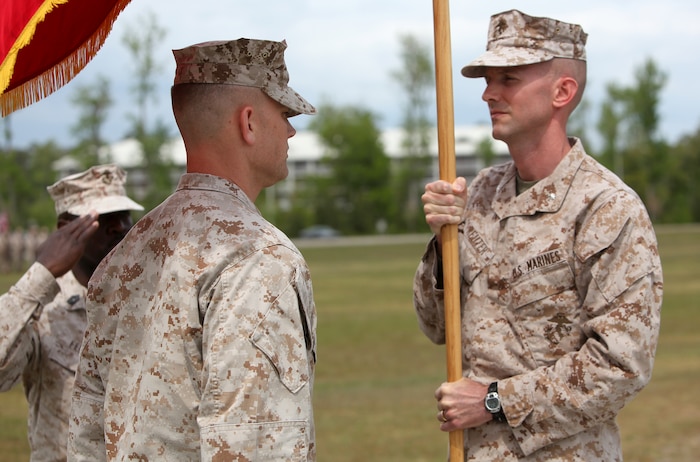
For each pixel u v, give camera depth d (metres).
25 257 40.09
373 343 13.98
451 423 3.02
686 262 30.80
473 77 3.30
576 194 3.08
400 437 7.66
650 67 80.25
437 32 2.98
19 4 2.22
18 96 2.62
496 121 3.15
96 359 2.65
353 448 7.25
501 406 2.97
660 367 11.23
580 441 2.99
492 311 3.15
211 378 2.28
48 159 71.44
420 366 11.77
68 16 2.57
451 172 3.04
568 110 3.18
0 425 8.25
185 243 2.46
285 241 2.48
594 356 2.90
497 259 3.16
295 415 2.33
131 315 2.56
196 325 2.40
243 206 2.54
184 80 2.58
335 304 20.39
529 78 3.10
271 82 2.59
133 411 2.46
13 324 3.32
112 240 3.87
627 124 81.44
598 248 2.98
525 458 3.00
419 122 82.75
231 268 2.38
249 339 2.31
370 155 84.62
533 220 3.11
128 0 2.50
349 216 83.75
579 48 3.17
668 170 80.62
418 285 3.38
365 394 9.77
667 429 7.80
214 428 2.25
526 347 3.06
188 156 2.63
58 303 3.66
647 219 3.02
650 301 2.94
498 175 3.33
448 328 3.05
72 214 3.80
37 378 3.58
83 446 2.67
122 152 72.81
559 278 3.05
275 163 2.64
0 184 64.62
